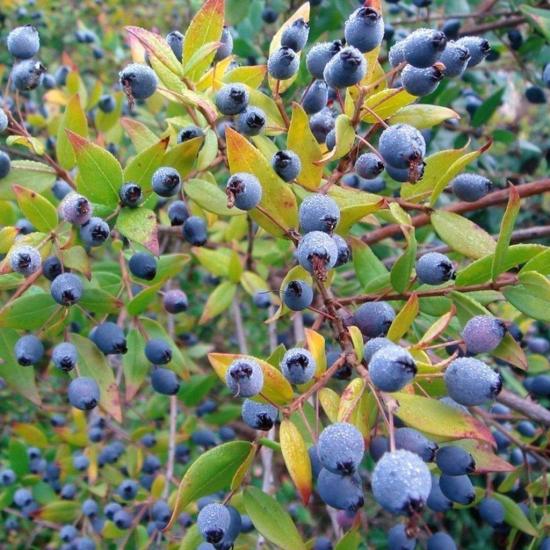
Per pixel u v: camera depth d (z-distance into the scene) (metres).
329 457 0.13
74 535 0.31
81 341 0.20
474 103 0.37
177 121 0.21
